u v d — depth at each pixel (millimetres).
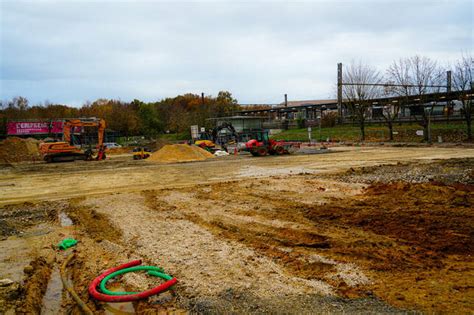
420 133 43781
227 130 52625
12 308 5941
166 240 9109
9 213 13180
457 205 10867
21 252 8883
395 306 5301
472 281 6078
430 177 15094
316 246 8172
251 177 19750
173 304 5859
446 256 7270
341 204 11812
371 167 20516
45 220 12164
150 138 77750
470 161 20500
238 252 7992
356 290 5918
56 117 85000
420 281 6148
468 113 39500
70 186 19266
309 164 25062
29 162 39844
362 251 7688
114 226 10734
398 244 8016
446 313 5035
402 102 46344
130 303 6105
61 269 7801
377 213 10492
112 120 79625
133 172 24688
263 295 5879
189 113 80812
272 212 11336
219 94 93250
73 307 6117
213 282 6488
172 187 17531
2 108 87312
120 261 7891
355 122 60344
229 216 11148
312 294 5836
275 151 34688
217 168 25234
